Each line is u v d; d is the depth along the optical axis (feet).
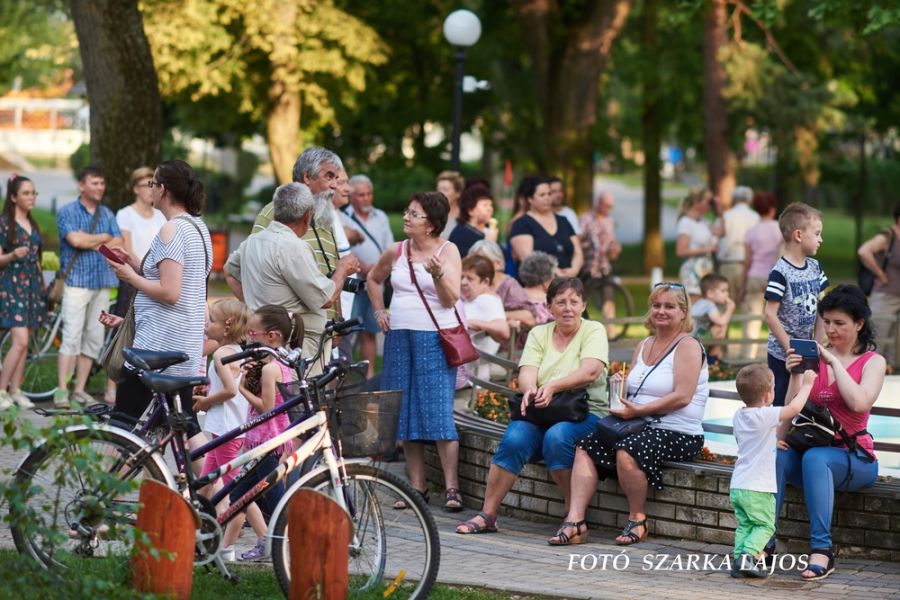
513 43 214.90
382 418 44.93
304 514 42.09
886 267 94.22
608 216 131.23
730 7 205.57
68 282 83.10
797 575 51.67
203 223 53.42
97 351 85.10
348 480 44.96
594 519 59.21
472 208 81.10
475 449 63.41
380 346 126.41
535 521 61.05
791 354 52.31
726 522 55.77
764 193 109.81
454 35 115.65
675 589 48.91
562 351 60.18
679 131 274.36
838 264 303.48
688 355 57.62
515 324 76.23
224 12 171.32
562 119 186.70
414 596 44.91
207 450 46.11
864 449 53.06
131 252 84.69
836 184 293.43
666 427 57.57
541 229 85.20
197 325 52.80
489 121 230.27
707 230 111.55
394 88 210.79
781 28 217.36
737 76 201.46
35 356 91.56
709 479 55.98
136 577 42.45
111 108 105.29
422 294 62.75
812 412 53.01
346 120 201.87
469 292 73.46
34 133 518.78
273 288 55.11
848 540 54.29
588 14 189.88
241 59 178.50
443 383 62.80
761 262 109.19
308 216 56.34
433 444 67.41
